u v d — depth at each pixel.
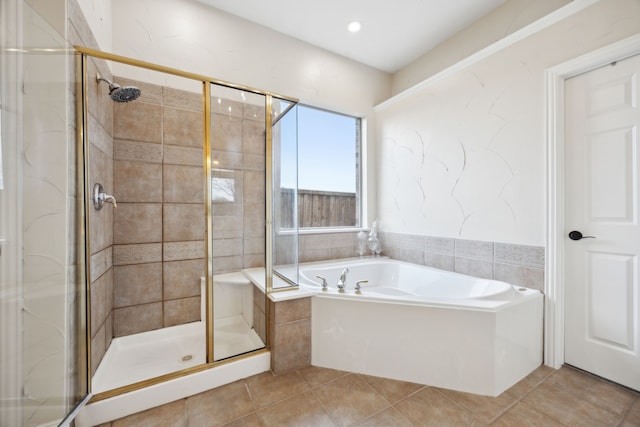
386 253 2.97
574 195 1.65
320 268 2.44
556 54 1.67
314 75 2.65
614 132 1.50
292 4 2.12
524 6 1.92
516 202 1.86
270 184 1.95
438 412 1.31
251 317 1.95
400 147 2.79
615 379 1.50
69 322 1.19
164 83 1.99
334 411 1.32
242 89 1.92
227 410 1.33
